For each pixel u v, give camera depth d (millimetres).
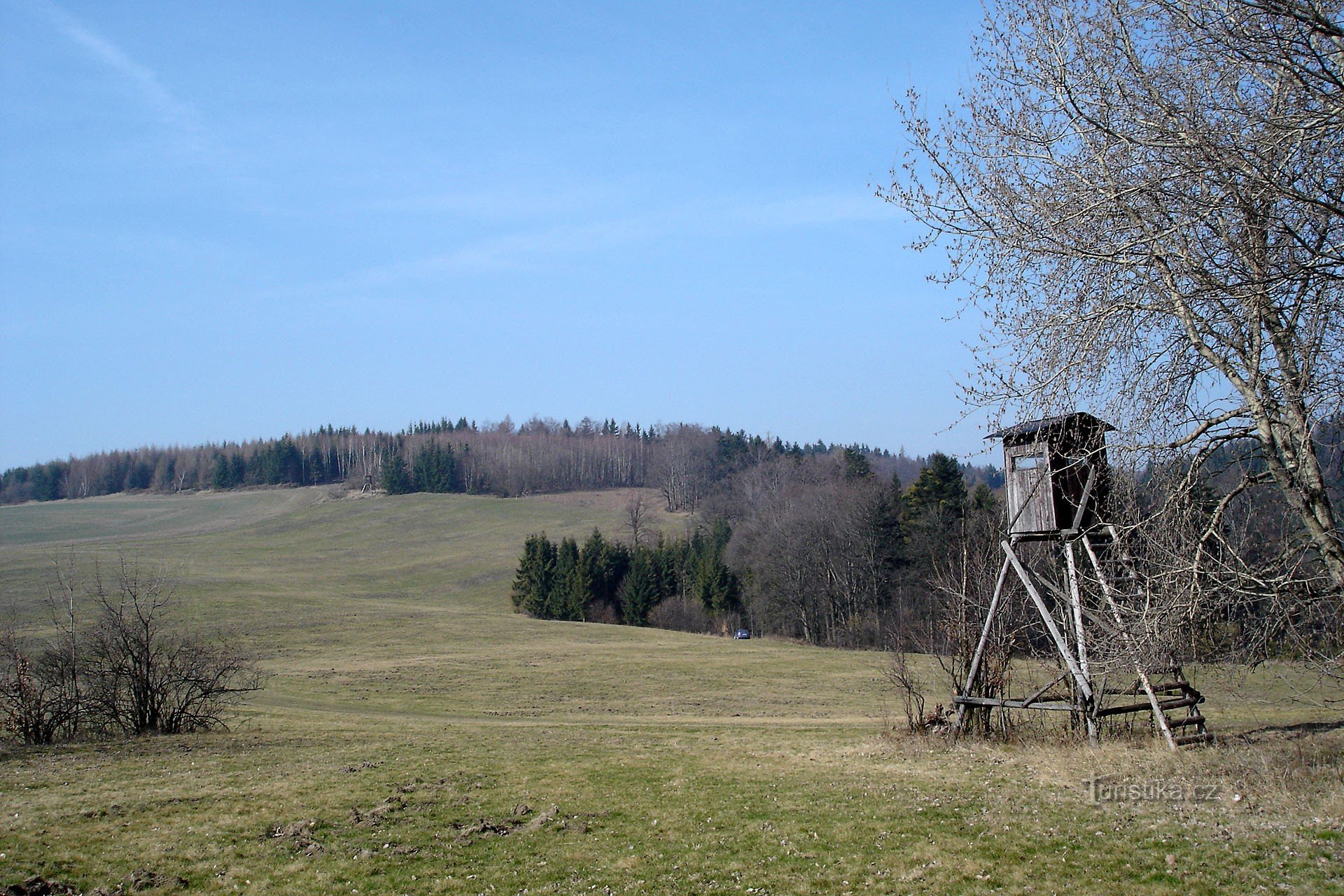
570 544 102250
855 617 73188
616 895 11570
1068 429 14047
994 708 22469
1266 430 12758
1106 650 16375
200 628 70375
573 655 62219
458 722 34781
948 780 17719
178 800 16516
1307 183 11383
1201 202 11383
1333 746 16859
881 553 72250
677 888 11797
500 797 17156
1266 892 10102
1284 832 11984
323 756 22750
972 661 22547
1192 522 13734
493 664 57062
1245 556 13883
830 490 82438
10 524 152125
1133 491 13406
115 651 28203
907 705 25172
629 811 16016
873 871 12148
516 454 184875
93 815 15281
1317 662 13305
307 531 144125
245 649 62594
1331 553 12234
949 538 52656
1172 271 12164
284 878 12219
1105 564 18141
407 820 15336
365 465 188000
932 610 34438
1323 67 10492
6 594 82000
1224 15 10820
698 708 41000
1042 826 13641
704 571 94812
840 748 23281
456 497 168125
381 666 55469
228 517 161125
